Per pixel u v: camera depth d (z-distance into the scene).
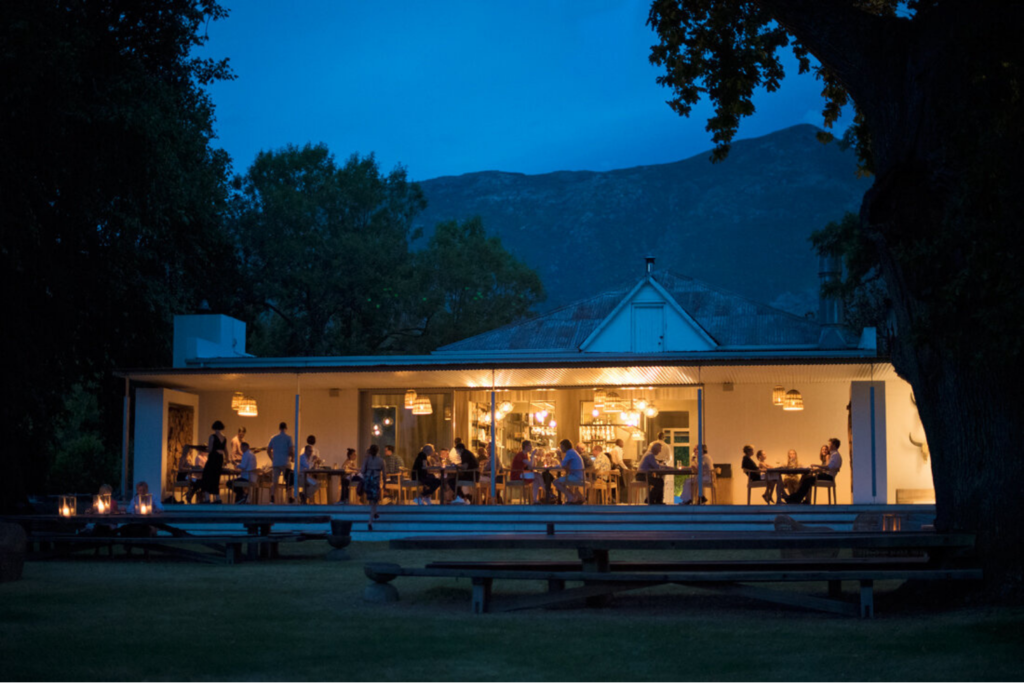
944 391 9.42
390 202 49.53
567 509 18.73
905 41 9.64
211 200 27.20
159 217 22.45
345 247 42.84
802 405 20.39
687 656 6.63
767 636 7.44
